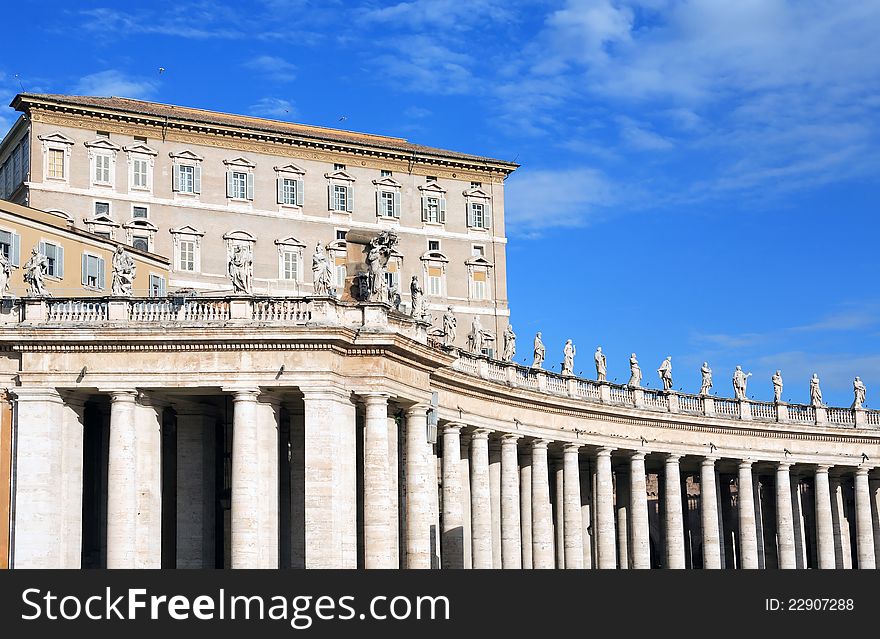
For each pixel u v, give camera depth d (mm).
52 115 104750
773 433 93375
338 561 56562
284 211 113312
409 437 63219
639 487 85500
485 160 122625
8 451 56750
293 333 56344
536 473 78250
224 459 63625
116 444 56344
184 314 57312
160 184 108500
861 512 97562
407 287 118062
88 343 56469
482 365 73188
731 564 101500
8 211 73875
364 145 116688
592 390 83000
